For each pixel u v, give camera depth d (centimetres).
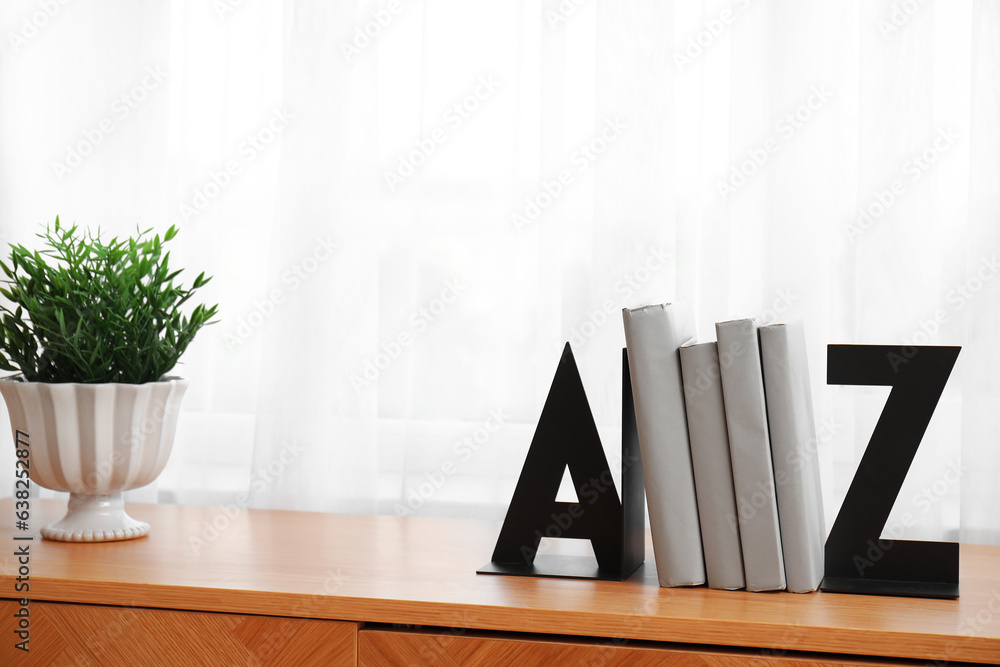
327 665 78
